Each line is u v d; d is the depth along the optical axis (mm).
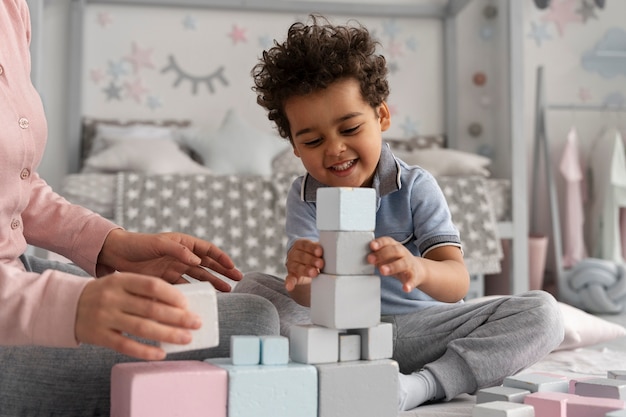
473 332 1123
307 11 3537
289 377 773
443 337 1171
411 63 3711
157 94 3496
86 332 689
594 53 3758
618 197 3396
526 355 1082
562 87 3787
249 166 3160
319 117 1096
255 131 3293
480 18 3723
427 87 3729
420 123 3721
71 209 1103
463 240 2814
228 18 3553
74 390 844
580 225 3467
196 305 715
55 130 3391
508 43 3129
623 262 3414
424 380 1059
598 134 3734
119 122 3387
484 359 1075
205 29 3537
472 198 2879
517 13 3104
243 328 895
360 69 1105
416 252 1267
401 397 996
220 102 3547
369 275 832
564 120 3754
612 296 3037
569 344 1605
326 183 1150
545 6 3623
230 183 2699
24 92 917
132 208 2598
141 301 676
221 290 1052
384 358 839
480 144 3676
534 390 944
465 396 1143
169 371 739
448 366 1084
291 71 1113
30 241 1098
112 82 3459
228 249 2613
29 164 918
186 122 3461
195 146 3217
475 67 3715
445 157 3176
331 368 794
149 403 724
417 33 3717
